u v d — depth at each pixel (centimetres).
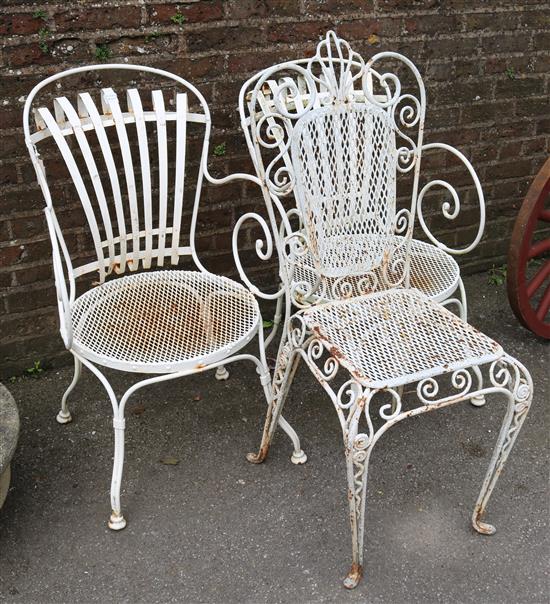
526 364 242
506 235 294
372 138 178
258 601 160
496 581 165
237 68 219
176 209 198
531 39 258
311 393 227
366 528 179
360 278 198
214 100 221
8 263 214
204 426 212
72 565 168
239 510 184
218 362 174
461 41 247
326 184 175
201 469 197
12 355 227
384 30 234
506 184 282
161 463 199
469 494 190
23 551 172
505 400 224
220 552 172
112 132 214
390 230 186
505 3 248
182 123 190
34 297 222
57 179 211
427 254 213
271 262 253
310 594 162
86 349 169
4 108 197
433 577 166
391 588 163
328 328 165
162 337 176
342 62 172
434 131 258
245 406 221
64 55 199
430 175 265
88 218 184
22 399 221
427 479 194
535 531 178
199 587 163
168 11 204
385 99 209
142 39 205
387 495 189
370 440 147
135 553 172
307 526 179
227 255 245
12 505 184
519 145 276
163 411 218
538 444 206
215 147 227
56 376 232
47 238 217
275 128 183
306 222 174
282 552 172
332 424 214
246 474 195
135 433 209
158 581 165
